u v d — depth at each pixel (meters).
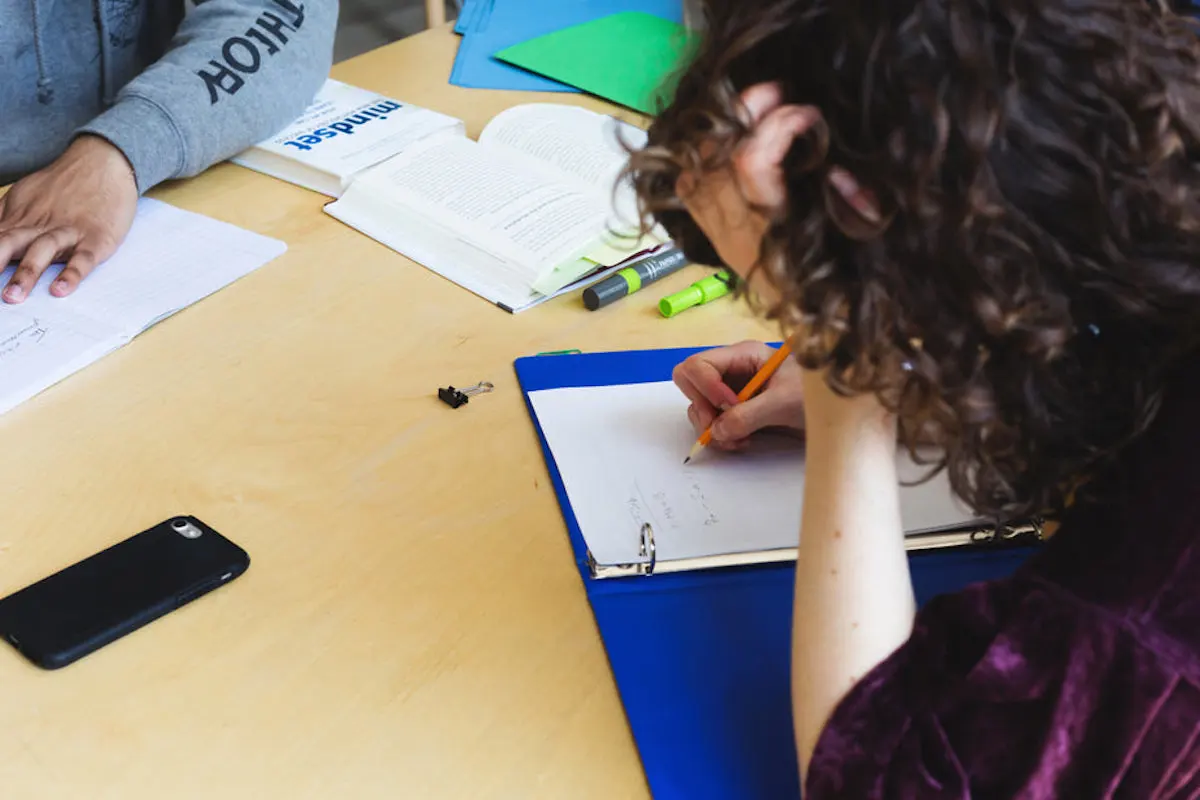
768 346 0.91
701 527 0.76
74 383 0.89
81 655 0.65
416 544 0.75
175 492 0.79
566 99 1.40
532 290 1.03
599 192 1.15
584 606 0.71
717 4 0.48
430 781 0.59
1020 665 0.52
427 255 1.09
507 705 0.64
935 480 0.79
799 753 0.58
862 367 0.47
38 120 1.41
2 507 0.76
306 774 0.59
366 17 3.27
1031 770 0.52
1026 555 0.77
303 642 0.67
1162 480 0.51
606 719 0.63
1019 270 0.44
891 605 0.58
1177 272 0.46
